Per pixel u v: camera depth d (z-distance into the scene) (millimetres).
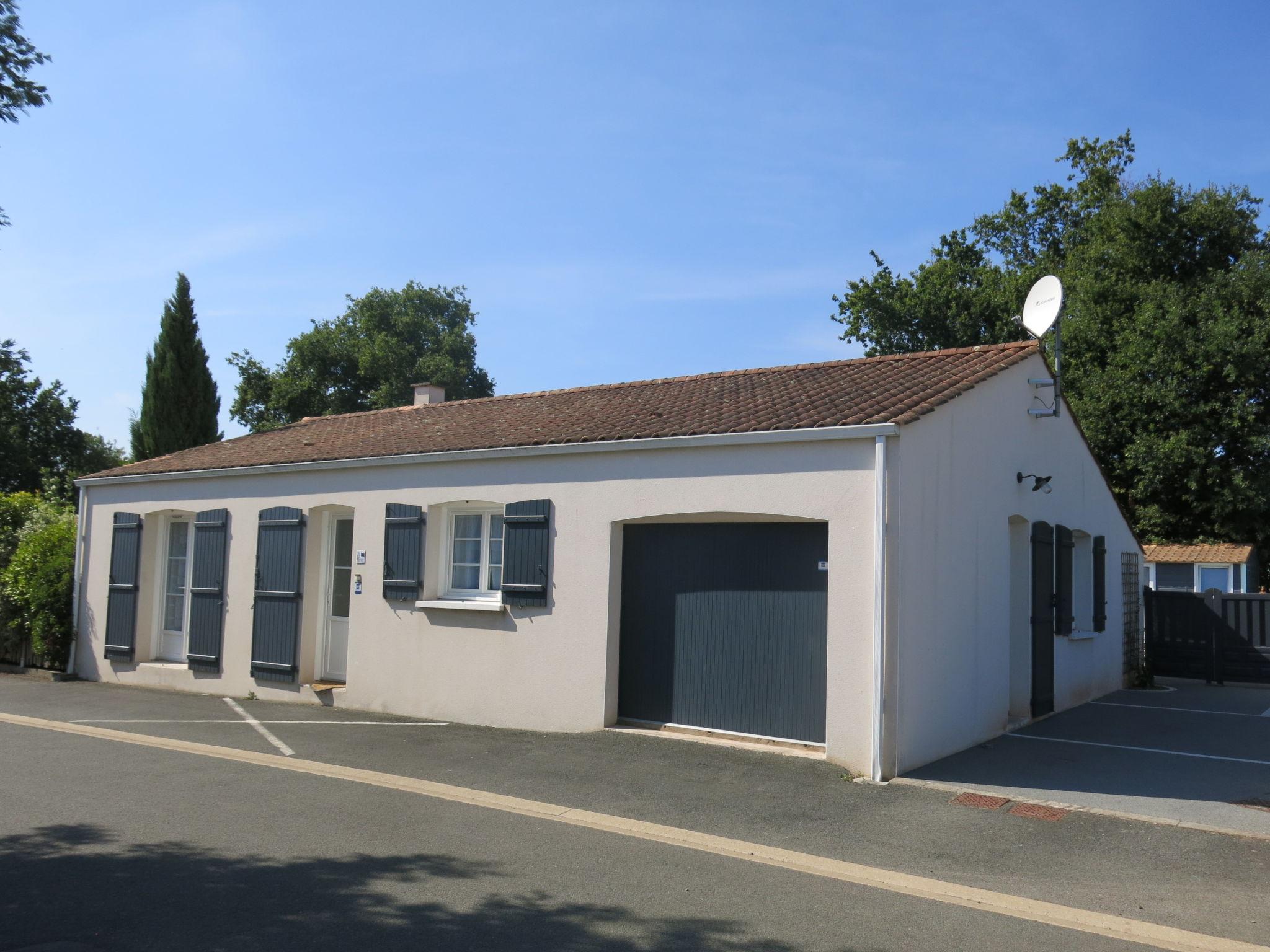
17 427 38469
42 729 11211
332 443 14945
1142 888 6008
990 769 8992
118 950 4766
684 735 10148
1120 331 26391
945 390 9898
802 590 9711
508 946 4910
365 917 5270
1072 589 13477
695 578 10398
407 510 12422
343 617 13617
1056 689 12797
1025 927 5367
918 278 32625
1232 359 23875
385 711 12406
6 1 7617
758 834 7055
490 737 10609
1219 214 26328
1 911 5273
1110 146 34469
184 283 27281
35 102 7848
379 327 45656
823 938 5133
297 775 8820
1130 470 25984
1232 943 5195
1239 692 15508
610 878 6027
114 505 16328
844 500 9008
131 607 15648
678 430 10273
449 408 16844
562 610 10977
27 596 16953
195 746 10156
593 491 10836
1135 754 9719
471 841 6766
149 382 26844
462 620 11805
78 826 6992
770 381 13070
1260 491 23891
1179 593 17531
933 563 9344
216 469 14547
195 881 5812
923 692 9094
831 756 8906
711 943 5012
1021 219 34906
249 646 14008
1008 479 11219
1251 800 7957
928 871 6297
